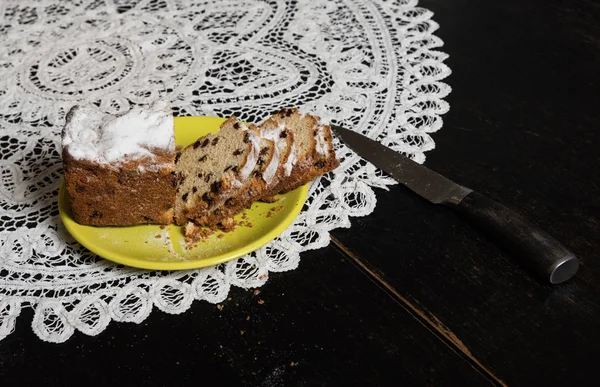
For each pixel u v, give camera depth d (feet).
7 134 2.11
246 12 2.64
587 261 1.68
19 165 1.99
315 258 1.69
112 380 1.46
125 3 2.71
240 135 1.79
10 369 1.47
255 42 2.48
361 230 1.76
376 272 1.66
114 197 1.65
